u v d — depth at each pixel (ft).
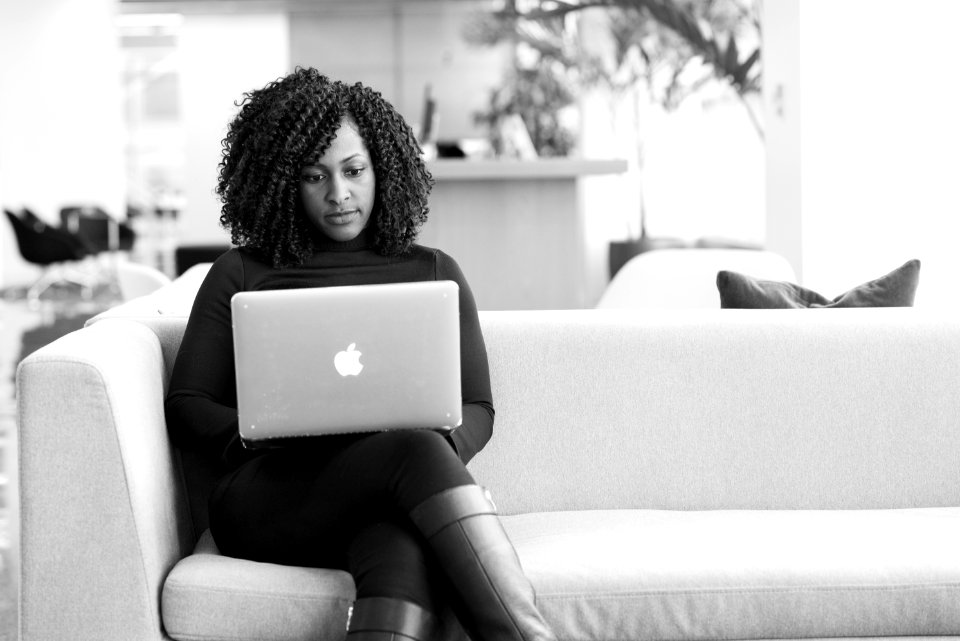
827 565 5.90
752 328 7.39
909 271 8.15
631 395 7.30
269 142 6.96
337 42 43.88
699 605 5.79
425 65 43.65
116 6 43.11
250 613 5.79
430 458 5.64
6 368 21.84
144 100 50.83
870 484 7.30
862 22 15.39
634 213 29.07
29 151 42.27
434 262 7.22
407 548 5.49
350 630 5.30
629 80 28.07
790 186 16.21
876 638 5.90
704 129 28.71
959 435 7.34
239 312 5.70
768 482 7.28
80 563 5.84
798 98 15.78
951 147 14.88
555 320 7.43
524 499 7.26
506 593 5.41
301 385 5.74
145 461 6.10
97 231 37.37
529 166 17.84
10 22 41.98
